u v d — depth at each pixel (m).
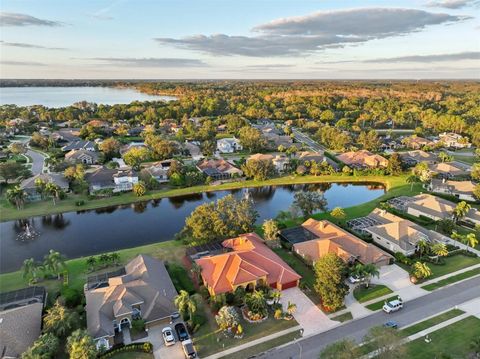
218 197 101.62
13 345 40.03
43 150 148.38
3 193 96.94
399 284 56.75
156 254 65.00
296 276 55.62
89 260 60.44
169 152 132.75
